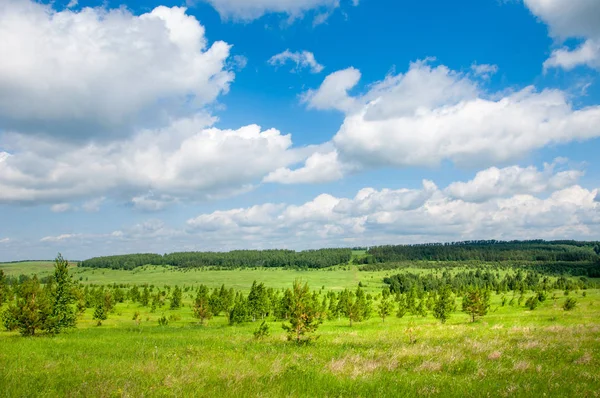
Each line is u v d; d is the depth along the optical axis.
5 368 13.01
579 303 78.88
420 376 11.70
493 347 17.31
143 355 18.62
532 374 11.57
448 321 60.91
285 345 24.61
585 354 14.23
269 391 9.61
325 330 48.94
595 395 9.19
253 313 80.88
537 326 30.16
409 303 88.88
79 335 38.12
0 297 71.44
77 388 9.91
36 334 36.62
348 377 11.71
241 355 18.11
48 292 39.06
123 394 9.12
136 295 137.62
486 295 82.50
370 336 31.16
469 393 9.45
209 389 9.89
